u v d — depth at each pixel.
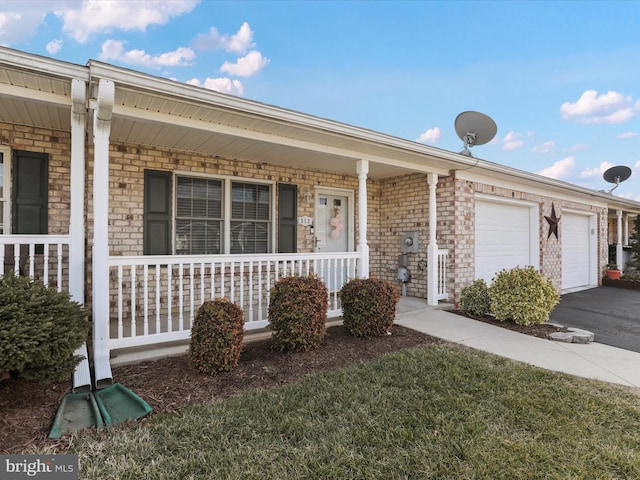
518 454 2.28
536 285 5.69
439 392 3.18
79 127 3.62
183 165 5.69
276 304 4.19
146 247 5.43
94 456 2.19
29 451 2.23
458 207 7.00
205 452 2.26
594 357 4.33
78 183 3.63
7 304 2.55
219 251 6.13
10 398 2.85
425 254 7.34
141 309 5.48
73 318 2.90
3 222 4.50
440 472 2.10
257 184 6.52
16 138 4.54
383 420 2.67
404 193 7.76
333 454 2.25
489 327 5.59
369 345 4.54
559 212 9.66
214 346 3.53
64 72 3.20
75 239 3.63
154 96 3.60
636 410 2.91
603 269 11.50
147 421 2.66
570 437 2.49
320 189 7.37
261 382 3.39
